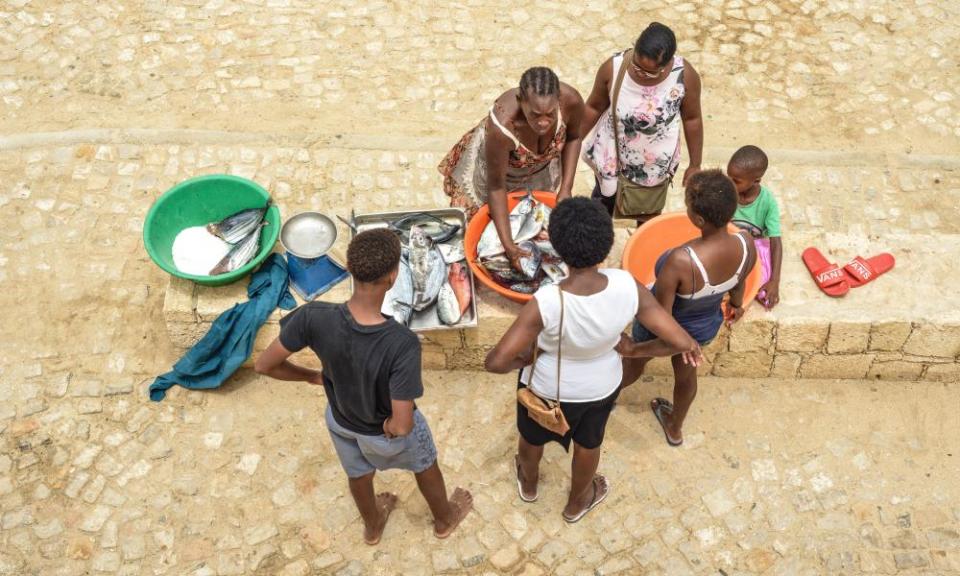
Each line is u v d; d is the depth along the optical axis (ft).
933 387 17.37
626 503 15.49
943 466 16.07
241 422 16.55
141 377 17.15
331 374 11.35
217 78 23.70
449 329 16.44
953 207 21.52
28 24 24.71
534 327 11.16
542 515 15.31
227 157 21.74
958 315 16.29
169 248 17.37
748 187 15.12
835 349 16.81
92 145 21.67
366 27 25.31
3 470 15.69
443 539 14.98
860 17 26.27
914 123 23.45
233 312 16.42
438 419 16.72
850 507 15.46
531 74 13.65
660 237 16.55
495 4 26.12
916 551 14.87
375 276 10.43
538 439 13.42
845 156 22.56
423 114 23.07
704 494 15.64
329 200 20.98
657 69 15.17
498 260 16.06
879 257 17.16
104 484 15.58
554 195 16.80
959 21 26.20
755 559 14.76
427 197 21.20
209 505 15.38
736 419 16.80
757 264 15.64
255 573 14.55
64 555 14.65
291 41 24.81
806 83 24.39
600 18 25.86
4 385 16.90
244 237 17.26
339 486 15.66
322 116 22.91
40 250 19.33
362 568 14.64
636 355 12.44
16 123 22.15
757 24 25.96
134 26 24.91
